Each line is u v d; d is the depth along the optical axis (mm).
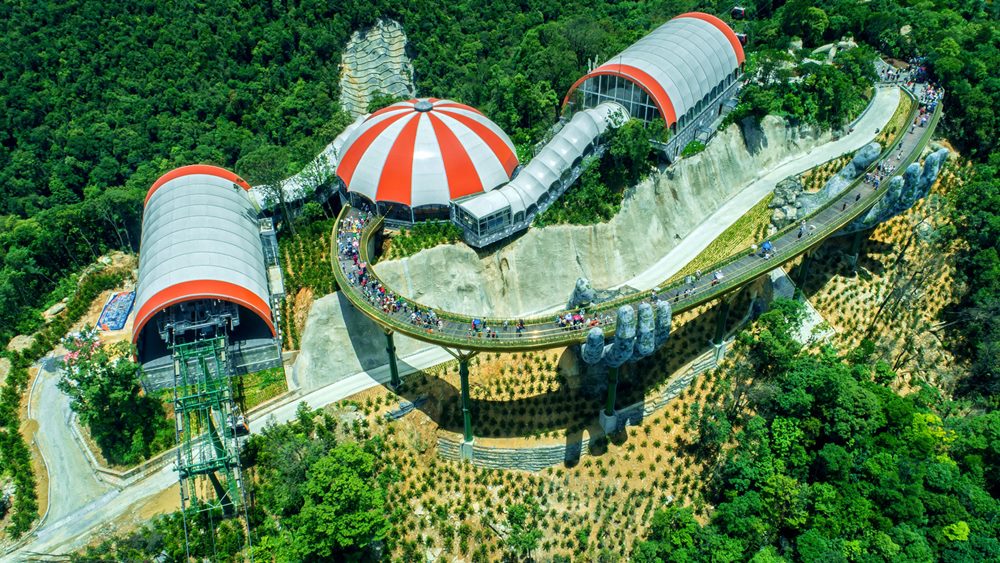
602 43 156750
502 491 100938
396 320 96312
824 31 165625
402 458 100938
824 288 123250
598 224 118750
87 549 87875
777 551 96688
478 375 107250
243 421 100188
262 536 90875
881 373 113000
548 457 102188
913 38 161750
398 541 95562
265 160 116688
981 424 107062
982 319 121938
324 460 88062
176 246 107000
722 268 105375
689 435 104688
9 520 93062
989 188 131875
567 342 93500
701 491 101688
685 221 129750
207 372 97062
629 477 101812
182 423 99625
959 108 148000
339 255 109625
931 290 129000
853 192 121125
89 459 98688
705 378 109062
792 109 141500
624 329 89125
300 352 108625
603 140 123875
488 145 121750
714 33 144750
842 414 100500
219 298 99938
